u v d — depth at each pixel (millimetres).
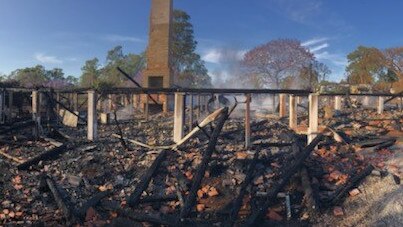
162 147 10641
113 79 54562
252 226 6824
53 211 7254
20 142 11695
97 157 9812
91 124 11930
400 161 9625
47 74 67625
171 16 25391
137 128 15109
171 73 24828
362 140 11977
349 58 58719
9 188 8062
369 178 8508
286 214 7410
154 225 6832
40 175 8734
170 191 8141
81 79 62562
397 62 53875
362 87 32625
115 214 7215
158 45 25000
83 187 8234
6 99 19203
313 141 10062
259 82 44906
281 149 10656
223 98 22391
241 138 12188
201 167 8086
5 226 6672
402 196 7324
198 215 7301
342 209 7430
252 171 8773
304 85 41531
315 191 8000
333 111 19172
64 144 10930
